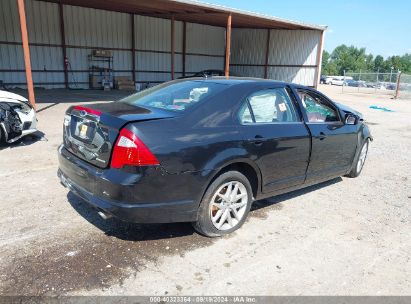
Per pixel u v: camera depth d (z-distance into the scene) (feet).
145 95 13.46
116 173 9.70
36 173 17.24
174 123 10.39
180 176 10.21
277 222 13.15
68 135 11.89
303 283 9.53
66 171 11.64
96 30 72.13
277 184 13.25
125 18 76.33
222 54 99.40
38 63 65.16
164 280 9.34
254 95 12.50
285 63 87.25
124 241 11.19
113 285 9.02
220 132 11.07
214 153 10.79
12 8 60.34
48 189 15.23
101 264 9.87
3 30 59.93
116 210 9.77
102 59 74.49
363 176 19.65
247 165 12.07
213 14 65.31
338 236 12.28
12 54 61.62
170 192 10.18
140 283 9.16
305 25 74.13
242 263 10.32
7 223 12.00
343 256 10.98
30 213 12.84
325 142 14.87
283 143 12.84
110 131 9.98
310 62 81.71
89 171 10.32
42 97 52.37
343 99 81.10
